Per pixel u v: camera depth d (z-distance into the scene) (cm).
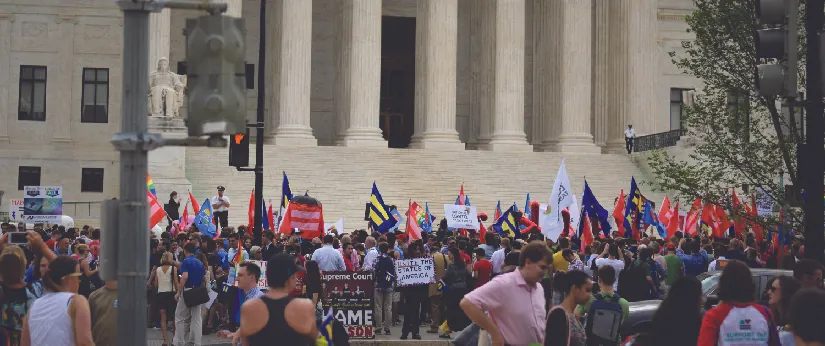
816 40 1808
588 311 1847
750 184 3494
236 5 6906
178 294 2839
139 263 1134
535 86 7988
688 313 1425
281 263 1316
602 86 7700
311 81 8062
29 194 4134
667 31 7956
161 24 6650
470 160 6700
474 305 1473
